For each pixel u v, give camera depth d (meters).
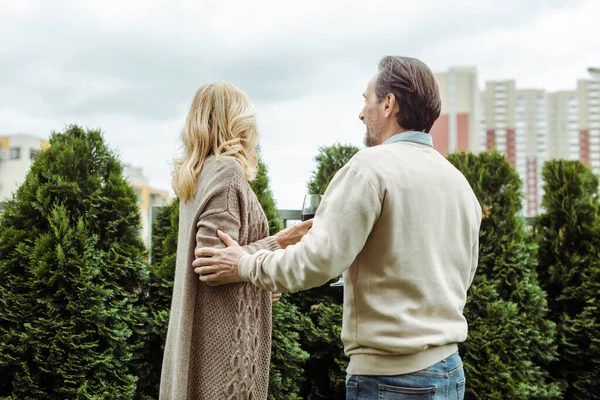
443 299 1.51
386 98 1.64
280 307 3.23
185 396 1.77
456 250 1.58
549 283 4.25
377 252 1.50
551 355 3.83
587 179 4.31
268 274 1.56
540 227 4.37
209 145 1.93
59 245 2.79
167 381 1.91
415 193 1.50
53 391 2.79
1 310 2.79
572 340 4.04
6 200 3.00
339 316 3.45
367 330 1.50
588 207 4.18
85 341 2.80
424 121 1.63
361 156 1.51
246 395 1.78
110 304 2.88
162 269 3.11
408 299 1.48
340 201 1.46
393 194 1.47
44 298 2.79
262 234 1.97
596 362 3.89
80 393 2.68
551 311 4.23
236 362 1.77
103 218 2.99
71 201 2.98
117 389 2.79
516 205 3.87
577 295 4.06
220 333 1.79
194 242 1.83
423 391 1.46
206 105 1.94
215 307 1.80
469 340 3.54
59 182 2.90
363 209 1.44
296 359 3.21
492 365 3.48
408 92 1.60
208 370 1.79
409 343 1.45
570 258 4.17
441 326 1.49
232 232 1.80
